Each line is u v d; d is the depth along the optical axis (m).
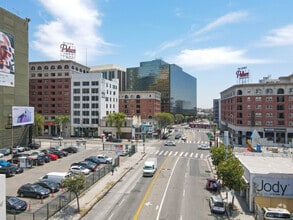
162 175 45.81
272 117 87.94
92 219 26.62
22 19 80.00
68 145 81.75
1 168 43.56
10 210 27.00
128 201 32.19
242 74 100.75
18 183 39.47
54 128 115.69
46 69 116.31
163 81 192.62
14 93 75.88
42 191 32.91
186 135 124.00
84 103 109.56
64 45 115.62
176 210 29.47
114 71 186.62
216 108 193.12
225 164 30.56
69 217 26.64
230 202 32.28
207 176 45.47
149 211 29.05
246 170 32.50
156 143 91.38
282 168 32.53
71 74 112.38
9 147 71.38
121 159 59.97
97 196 33.31
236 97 93.25
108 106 116.44
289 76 104.31
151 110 137.62
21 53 79.75
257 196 28.31
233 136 99.06
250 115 90.38
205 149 77.50
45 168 49.53
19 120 72.94
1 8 70.00
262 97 88.94
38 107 117.00
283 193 28.83
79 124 110.25
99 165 53.12
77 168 44.69
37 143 81.44
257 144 61.53
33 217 24.38
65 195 30.98
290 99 85.81
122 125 102.62
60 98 114.69
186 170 50.03
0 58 69.00
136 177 43.97
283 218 24.25
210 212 28.97
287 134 86.31
